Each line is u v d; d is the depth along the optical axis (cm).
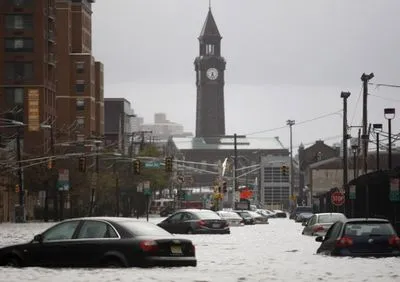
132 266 3231
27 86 17950
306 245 6047
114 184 15150
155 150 19325
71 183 13488
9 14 18088
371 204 7288
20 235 7462
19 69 18025
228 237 7475
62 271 3170
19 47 18050
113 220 3338
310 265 3769
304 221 11938
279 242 6525
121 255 3244
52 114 18800
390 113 7962
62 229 3378
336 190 10219
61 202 13050
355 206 8531
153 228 3391
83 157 11188
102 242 3269
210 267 3806
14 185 12331
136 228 3328
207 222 7962
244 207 18288
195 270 3347
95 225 3331
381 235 3981
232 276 3234
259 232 8944
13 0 18088
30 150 15925
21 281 2834
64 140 18025
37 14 18088
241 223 11375
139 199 17325
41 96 18000
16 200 13925
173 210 18000
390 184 5906
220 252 5181
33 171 12925
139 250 3228
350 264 3691
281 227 11094
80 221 3366
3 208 13325
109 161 16600
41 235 3381
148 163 14650
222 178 19550
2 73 17988
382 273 3294
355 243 3981
